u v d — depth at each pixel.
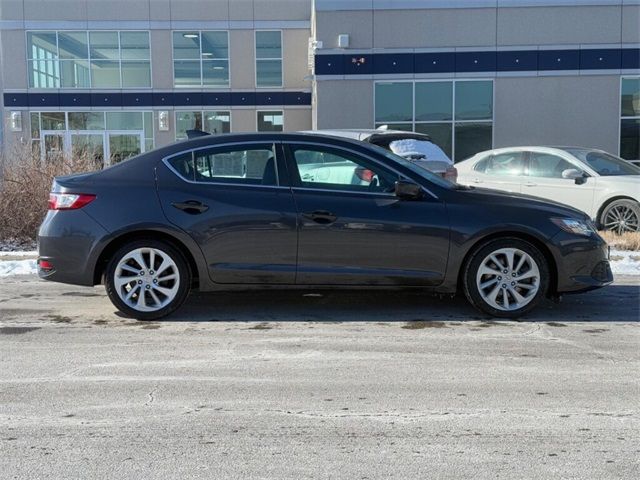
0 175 11.38
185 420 3.96
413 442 3.66
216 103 24.53
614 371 4.78
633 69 16.88
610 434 3.75
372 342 5.48
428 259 5.95
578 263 5.99
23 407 4.15
